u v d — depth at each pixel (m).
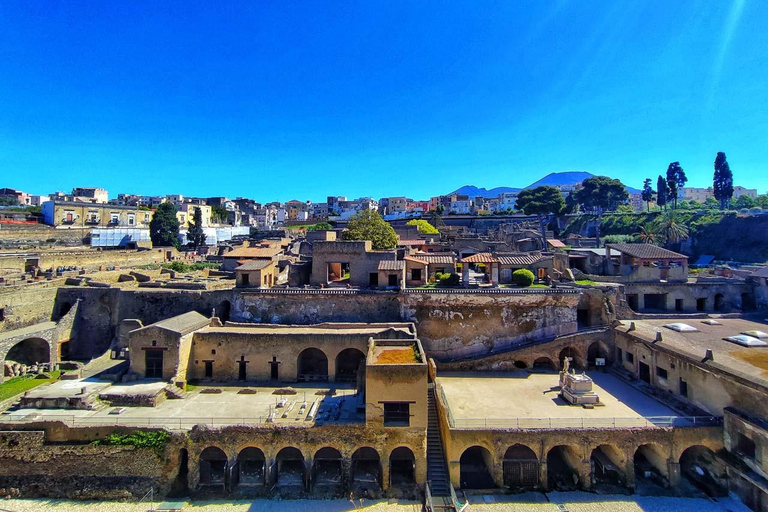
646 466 35.69
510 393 40.75
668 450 33.19
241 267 51.66
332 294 49.44
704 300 57.03
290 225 155.88
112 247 83.75
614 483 33.69
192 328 43.16
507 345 49.12
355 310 49.62
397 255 59.44
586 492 32.78
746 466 30.95
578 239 104.12
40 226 77.25
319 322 49.62
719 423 33.41
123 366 43.62
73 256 62.06
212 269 68.88
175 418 34.31
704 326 46.53
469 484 33.59
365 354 42.94
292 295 49.62
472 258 58.22
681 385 37.88
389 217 169.50
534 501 31.75
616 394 40.62
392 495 32.62
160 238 96.50
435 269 59.72
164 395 38.31
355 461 36.12
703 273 68.69
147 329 40.75
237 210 166.12
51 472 32.31
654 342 41.12
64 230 78.56
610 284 54.06
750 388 30.97
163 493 32.19
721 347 38.66
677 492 32.75
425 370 32.88
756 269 64.69
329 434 33.00
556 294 48.56
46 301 48.97
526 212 141.75
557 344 47.50
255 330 45.09
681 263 58.91
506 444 32.91
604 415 35.72
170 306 50.69
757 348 38.03
